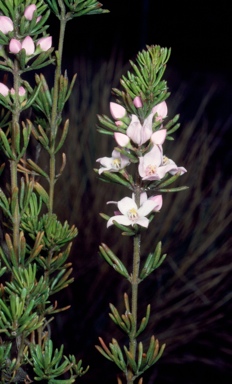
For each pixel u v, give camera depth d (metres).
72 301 0.91
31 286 0.37
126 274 0.38
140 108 0.38
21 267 0.39
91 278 0.95
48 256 0.41
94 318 0.91
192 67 3.37
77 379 0.82
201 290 1.00
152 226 1.03
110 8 3.61
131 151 0.38
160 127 0.39
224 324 0.98
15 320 0.36
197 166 1.21
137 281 0.38
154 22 3.70
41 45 0.38
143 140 0.37
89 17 3.47
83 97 1.23
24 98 0.38
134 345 0.39
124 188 1.03
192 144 1.34
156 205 0.38
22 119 0.49
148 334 0.91
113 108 0.38
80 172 1.08
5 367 0.39
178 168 0.38
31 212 0.40
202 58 3.56
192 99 2.49
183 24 3.68
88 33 3.45
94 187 1.05
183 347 0.94
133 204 0.38
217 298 1.02
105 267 0.93
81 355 0.85
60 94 0.40
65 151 1.10
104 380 0.82
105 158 0.38
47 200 0.40
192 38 3.67
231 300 1.03
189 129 1.24
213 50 3.62
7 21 0.37
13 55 0.38
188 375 0.89
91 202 1.05
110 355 0.39
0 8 0.37
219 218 1.10
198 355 0.93
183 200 1.11
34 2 0.38
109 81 1.33
